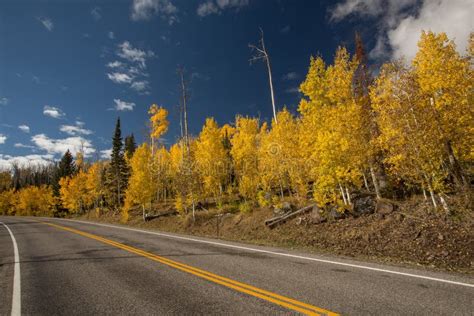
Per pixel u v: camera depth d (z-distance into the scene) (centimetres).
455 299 492
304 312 455
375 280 609
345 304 482
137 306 510
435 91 1209
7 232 1986
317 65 1667
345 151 1373
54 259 967
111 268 805
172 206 3503
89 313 489
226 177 2911
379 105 1288
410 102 1191
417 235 1070
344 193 1611
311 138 1543
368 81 1731
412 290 541
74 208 5003
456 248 928
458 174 1202
